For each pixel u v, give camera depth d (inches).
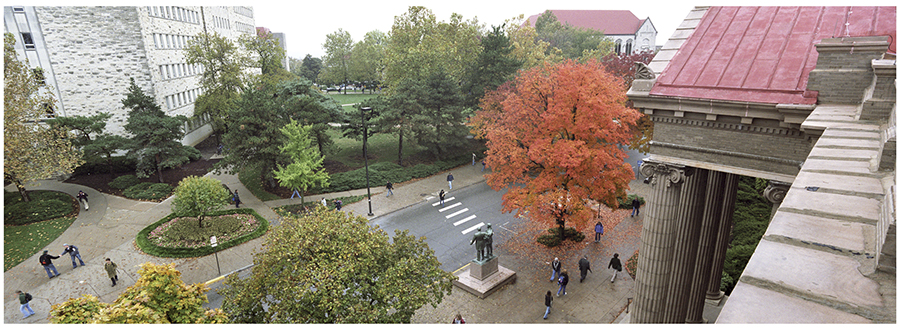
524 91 901.2
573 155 724.7
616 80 914.7
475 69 1738.4
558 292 748.6
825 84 359.3
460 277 789.2
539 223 1062.4
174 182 1374.3
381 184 1378.0
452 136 1588.3
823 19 446.3
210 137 2068.2
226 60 1790.1
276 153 1208.8
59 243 954.7
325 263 479.2
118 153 1587.1
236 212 1115.3
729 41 462.3
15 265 859.4
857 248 128.6
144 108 1395.2
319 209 554.6
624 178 801.6
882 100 285.4
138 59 1553.9
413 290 499.2
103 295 762.2
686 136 442.9
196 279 811.4
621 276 812.0
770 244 136.2
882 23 411.8
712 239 554.9
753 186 1077.8
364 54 3570.4
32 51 1427.2
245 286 497.4
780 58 418.0
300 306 452.8
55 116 1381.6
